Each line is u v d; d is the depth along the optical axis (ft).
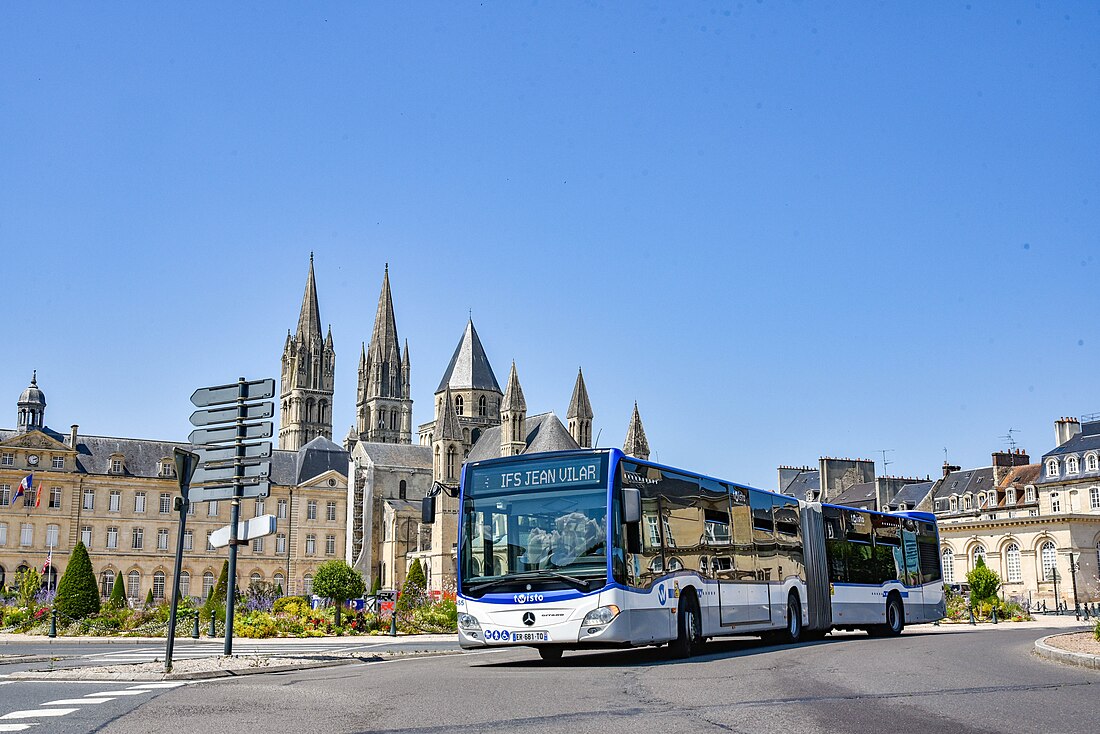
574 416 445.37
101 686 60.49
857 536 115.75
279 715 45.65
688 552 83.71
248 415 84.43
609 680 60.75
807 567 104.88
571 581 74.08
